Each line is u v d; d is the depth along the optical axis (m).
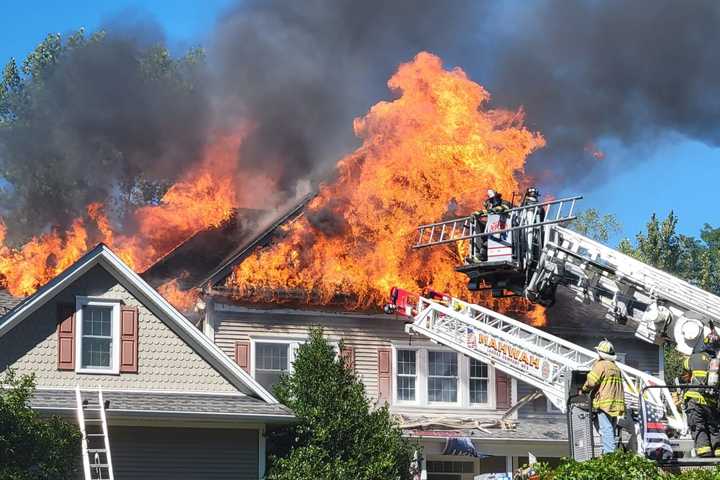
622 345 36.50
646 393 24.39
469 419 33.62
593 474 17.30
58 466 22.03
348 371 27.50
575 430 19.64
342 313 34.00
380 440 26.30
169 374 26.81
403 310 31.91
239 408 25.94
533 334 29.47
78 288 26.52
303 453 25.50
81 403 23.95
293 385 27.00
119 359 26.50
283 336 33.22
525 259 26.05
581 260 25.16
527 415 34.97
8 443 21.30
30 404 24.47
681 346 23.19
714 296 23.11
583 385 19.48
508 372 29.02
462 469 33.72
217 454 26.17
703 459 19.52
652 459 19.72
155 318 26.95
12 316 25.70
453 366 34.72
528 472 19.72
